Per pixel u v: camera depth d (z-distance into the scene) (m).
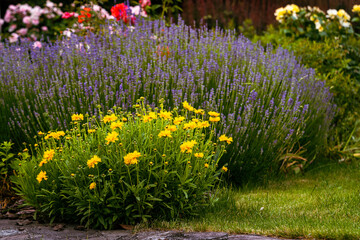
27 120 6.55
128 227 4.67
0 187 6.05
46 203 4.93
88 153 4.81
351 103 9.01
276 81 7.16
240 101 6.73
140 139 4.87
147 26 7.62
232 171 6.59
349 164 8.16
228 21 15.02
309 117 7.71
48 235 4.50
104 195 4.57
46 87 6.64
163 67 6.89
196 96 6.29
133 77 6.39
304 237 4.21
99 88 6.50
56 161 4.84
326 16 10.69
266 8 15.25
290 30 10.70
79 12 8.90
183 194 4.84
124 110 6.13
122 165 4.69
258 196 6.02
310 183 6.90
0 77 6.97
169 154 4.84
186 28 7.50
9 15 12.57
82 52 7.06
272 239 4.12
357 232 4.09
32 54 7.28
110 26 8.38
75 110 6.52
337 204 5.35
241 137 6.42
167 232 4.31
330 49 9.69
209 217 4.95
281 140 6.89
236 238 4.19
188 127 4.96
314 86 8.04
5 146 5.88
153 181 4.81
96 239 4.32
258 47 8.05
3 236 4.46
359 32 11.91
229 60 7.26
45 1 12.84
